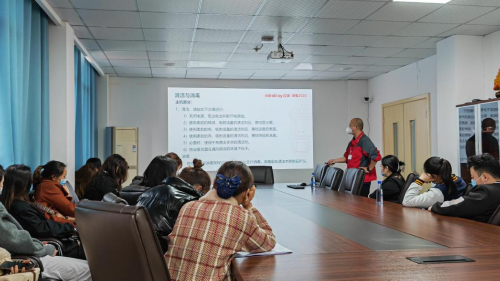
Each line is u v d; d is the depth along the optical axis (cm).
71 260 248
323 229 218
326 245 178
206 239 151
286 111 852
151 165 308
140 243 125
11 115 349
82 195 444
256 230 156
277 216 265
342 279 127
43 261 242
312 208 304
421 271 134
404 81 739
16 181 266
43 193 328
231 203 163
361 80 873
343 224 233
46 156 446
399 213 271
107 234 132
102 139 781
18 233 220
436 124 654
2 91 331
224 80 837
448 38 552
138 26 493
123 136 763
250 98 841
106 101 784
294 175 855
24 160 396
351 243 181
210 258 150
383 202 336
